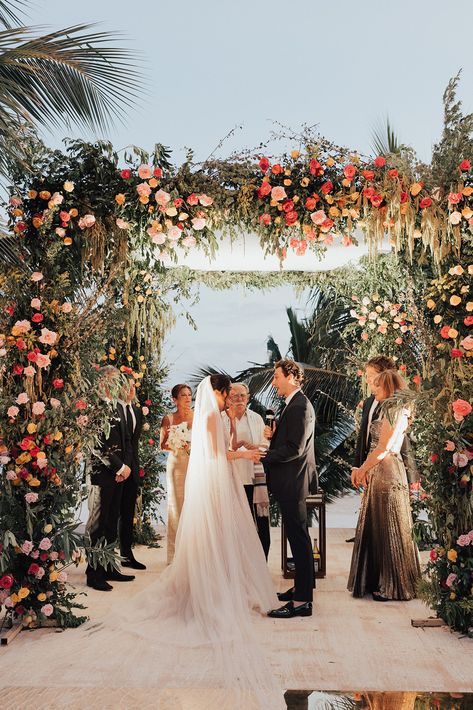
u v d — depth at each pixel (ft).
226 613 15.30
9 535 14.97
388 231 16.33
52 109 21.45
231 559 16.11
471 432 15.37
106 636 15.03
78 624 15.87
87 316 16.72
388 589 17.88
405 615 16.62
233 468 17.49
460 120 15.99
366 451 18.92
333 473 39.06
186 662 13.44
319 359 40.24
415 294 20.59
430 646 14.35
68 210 16.28
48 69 20.75
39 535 15.87
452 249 16.02
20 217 16.11
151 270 22.97
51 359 16.30
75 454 16.33
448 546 15.56
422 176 16.02
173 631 15.16
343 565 22.41
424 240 16.01
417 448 20.18
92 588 19.27
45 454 15.90
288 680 12.47
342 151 16.42
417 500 20.04
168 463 22.44
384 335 24.79
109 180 16.25
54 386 16.06
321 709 11.21
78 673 12.86
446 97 16.12
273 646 14.34
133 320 23.40
